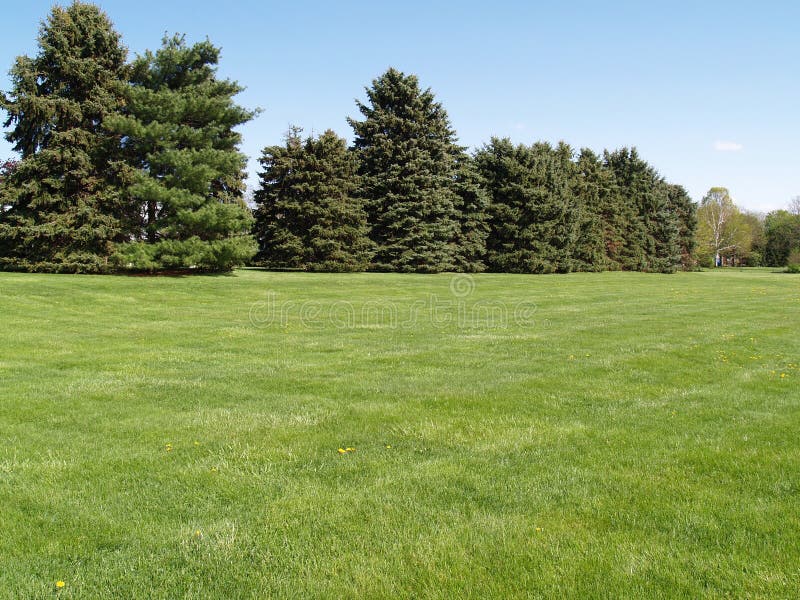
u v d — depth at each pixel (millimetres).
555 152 48250
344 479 4449
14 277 20234
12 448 5012
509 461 4852
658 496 4113
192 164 24891
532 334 12688
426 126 37438
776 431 5672
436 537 3525
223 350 10406
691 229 61688
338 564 3230
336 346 10930
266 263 34688
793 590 2971
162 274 25219
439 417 6145
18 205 23781
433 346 11016
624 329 13523
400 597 2938
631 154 53625
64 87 23984
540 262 40531
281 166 34094
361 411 6355
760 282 37281
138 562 3244
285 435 5484
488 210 41844
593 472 4590
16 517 3730
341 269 34125
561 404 6781
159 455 4902
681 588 2992
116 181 24672
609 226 50906
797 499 4051
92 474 4469
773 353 10539
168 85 26156
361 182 36406
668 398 7109
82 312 15133
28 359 9172
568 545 3441
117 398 6809
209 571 3164
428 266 36406
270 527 3648
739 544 3422
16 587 2986
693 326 14141
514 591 2984
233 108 26016
